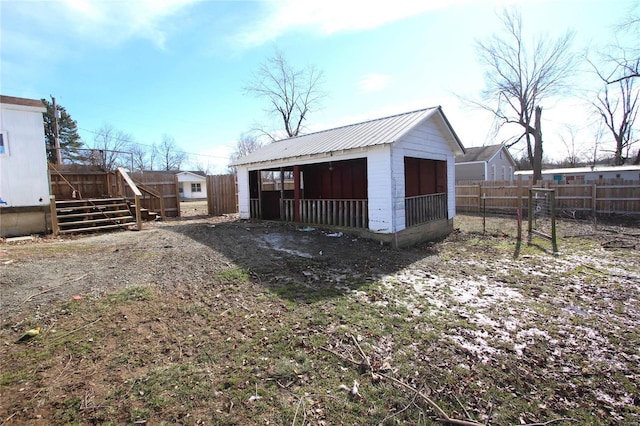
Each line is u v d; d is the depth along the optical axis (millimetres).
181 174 40812
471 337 3465
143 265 5727
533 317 4012
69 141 34469
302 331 3486
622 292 4957
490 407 2414
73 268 5445
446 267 6387
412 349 3191
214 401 2400
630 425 2248
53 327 3471
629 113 24875
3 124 8258
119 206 11180
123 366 2814
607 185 13656
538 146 20000
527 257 7340
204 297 4383
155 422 2186
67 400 2379
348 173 11477
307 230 9523
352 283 5133
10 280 4750
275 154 10766
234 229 9789
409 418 2289
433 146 9930
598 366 2969
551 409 2408
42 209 8844
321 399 2453
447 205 10938
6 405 2318
